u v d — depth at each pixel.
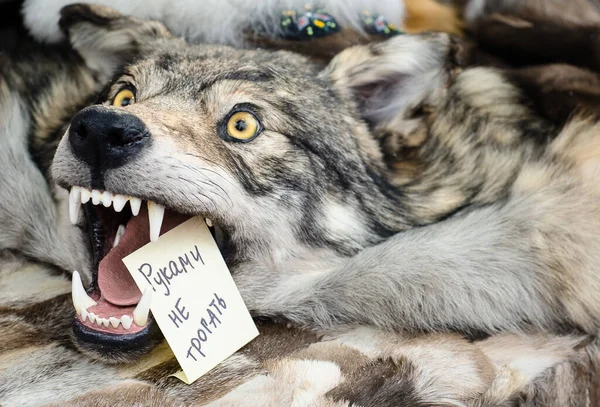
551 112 0.72
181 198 0.61
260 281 0.66
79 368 0.60
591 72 0.73
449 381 0.61
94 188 0.60
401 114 0.71
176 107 0.64
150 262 0.60
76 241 0.67
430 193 0.70
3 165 0.70
